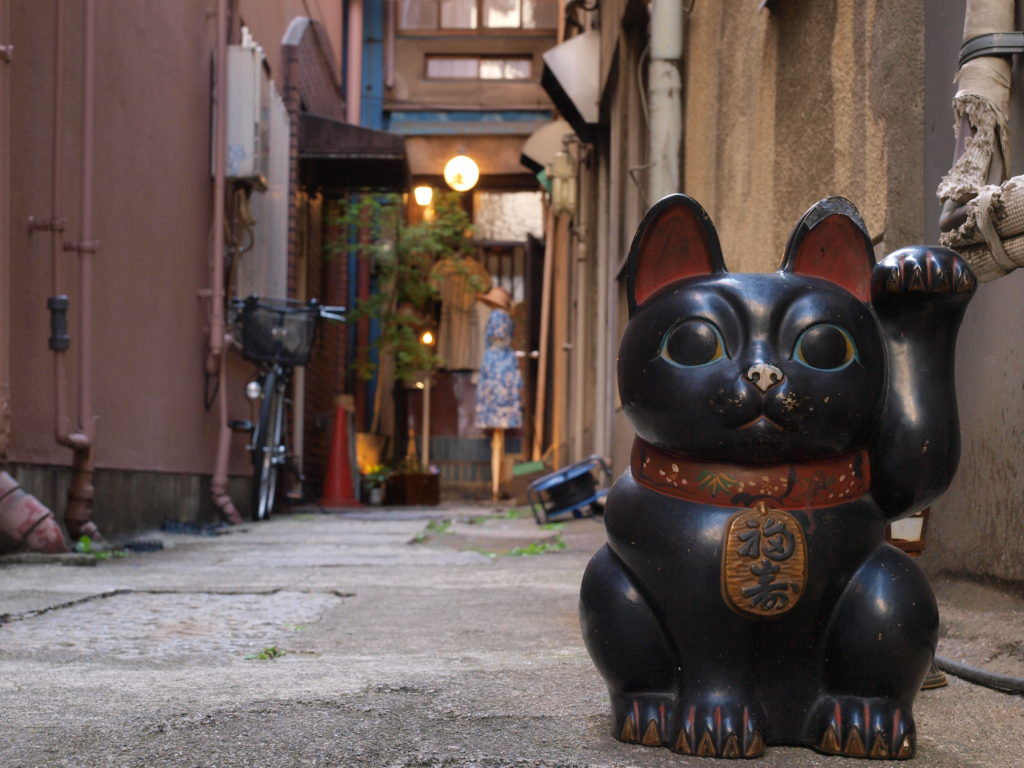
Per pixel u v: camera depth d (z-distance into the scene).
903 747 1.47
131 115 6.94
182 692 1.99
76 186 6.00
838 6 3.46
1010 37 2.18
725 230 4.92
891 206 3.02
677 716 1.51
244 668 2.33
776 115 4.11
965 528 2.75
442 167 17.62
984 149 2.12
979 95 2.16
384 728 1.68
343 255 16.19
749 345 1.46
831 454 1.48
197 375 8.62
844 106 3.40
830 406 1.44
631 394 1.52
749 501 1.47
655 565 1.50
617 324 8.85
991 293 2.64
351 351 17.39
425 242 16.59
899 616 1.46
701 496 1.49
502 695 1.94
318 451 14.60
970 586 2.69
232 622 3.17
